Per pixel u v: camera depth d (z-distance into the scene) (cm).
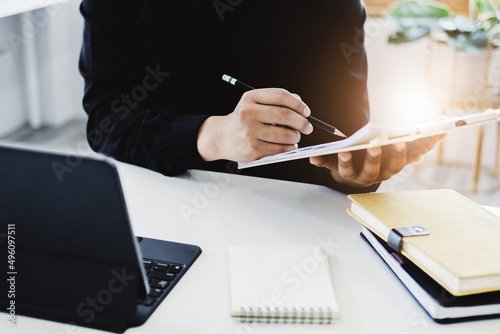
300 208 104
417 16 274
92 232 67
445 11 274
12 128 321
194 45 130
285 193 110
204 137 105
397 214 87
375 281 82
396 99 319
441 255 75
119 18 121
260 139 97
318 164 101
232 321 73
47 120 333
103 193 63
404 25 275
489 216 88
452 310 73
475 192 280
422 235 81
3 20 294
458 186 286
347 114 133
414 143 99
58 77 328
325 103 134
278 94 97
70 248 69
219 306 75
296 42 132
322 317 73
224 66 133
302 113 97
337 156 101
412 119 319
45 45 318
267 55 132
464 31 265
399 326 73
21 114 325
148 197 105
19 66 314
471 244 78
